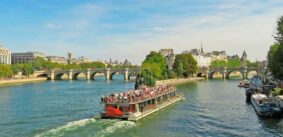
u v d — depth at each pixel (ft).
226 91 461.37
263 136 185.16
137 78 461.37
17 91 479.82
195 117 244.42
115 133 190.90
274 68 371.35
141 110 244.63
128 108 227.40
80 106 303.27
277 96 299.38
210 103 325.01
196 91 460.96
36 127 210.18
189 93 429.79
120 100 230.07
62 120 233.35
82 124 210.38
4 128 209.05
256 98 288.71
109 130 196.65
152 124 216.95
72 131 193.57
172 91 330.75
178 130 201.77
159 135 189.16
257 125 213.05
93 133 189.57
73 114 258.78
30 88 542.98
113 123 213.66
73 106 303.48
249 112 266.36
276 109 236.22
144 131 197.67
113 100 230.68
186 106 302.04
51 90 495.82
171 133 194.18
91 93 437.17
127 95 241.76
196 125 215.92
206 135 189.47
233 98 371.56
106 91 468.34
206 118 240.53
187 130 201.87
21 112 270.87
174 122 224.94
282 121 224.94
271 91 349.82
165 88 318.04
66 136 183.52
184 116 248.52
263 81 519.19
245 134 190.39
